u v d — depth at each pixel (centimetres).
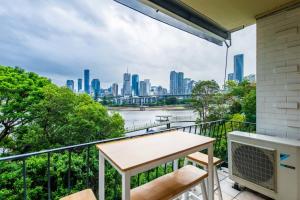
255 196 226
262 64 262
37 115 1013
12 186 607
